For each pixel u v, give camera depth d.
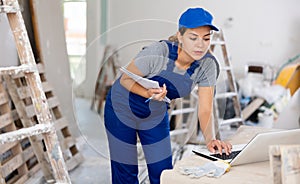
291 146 1.31
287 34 5.29
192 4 5.56
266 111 4.46
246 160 1.73
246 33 5.43
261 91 4.65
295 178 1.29
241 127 2.46
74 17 6.15
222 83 2.85
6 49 3.40
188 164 1.77
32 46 3.96
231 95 4.30
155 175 2.50
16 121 3.44
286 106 4.09
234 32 5.46
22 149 3.39
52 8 4.29
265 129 2.40
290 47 5.31
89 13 6.06
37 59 3.97
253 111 4.55
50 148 2.38
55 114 3.84
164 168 2.47
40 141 3.24
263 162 1.77
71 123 4.36
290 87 4.73
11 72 2.27
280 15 5.29
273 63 5.38
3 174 2.82
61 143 3.70
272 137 1.67
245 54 5.46
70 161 3.59
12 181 3.06
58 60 4.34
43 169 3.22
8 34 3.40
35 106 2.40
